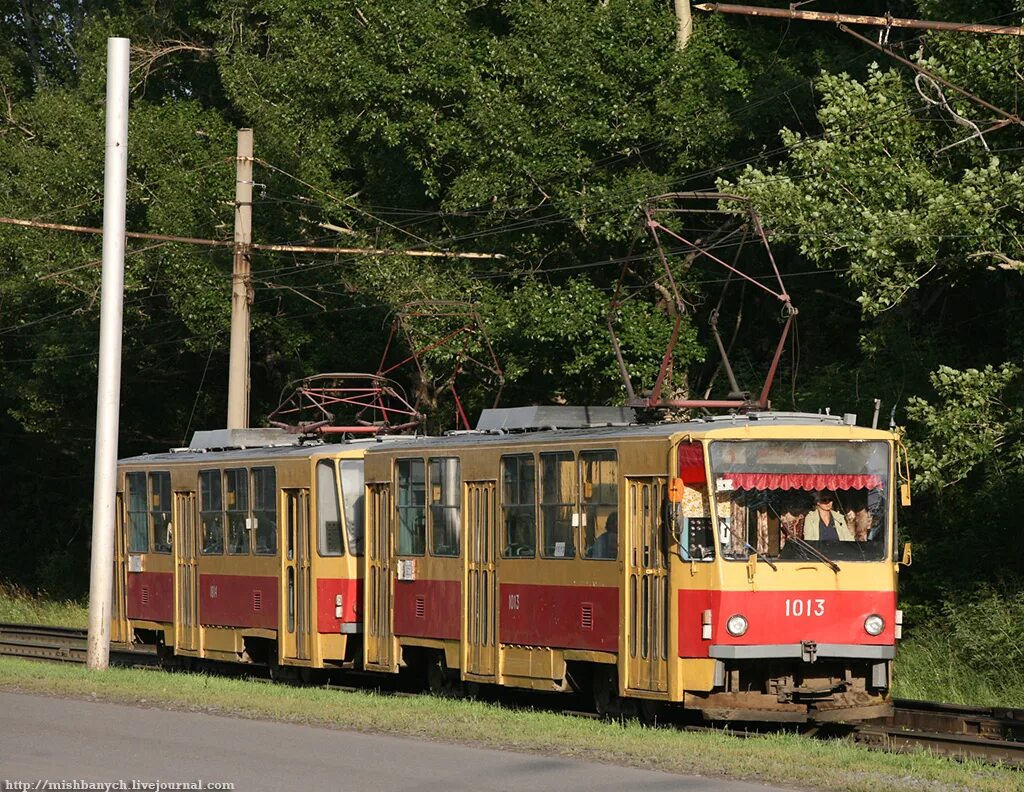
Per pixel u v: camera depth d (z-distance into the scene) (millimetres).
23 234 74250
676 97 57344
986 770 26031
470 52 60719
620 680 34000
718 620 32438
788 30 62188
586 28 57312
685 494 32969
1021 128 44031
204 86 90500
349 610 43625
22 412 88875
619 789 22859
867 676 34469
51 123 76812
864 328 60719
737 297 66625
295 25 66000
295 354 76438
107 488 45812
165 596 51094
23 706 33531
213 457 49125
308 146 66812
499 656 37531
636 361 57000
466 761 25609
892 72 45906
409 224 67438
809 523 33562
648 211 46781
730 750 27172
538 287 58750
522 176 57312
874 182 44781
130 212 75875
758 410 37406
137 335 82875
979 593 48562
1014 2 44562
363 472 43312
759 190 45438
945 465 44406
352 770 24578
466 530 38875
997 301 61219
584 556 35281
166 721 30891
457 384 69188
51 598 92000
